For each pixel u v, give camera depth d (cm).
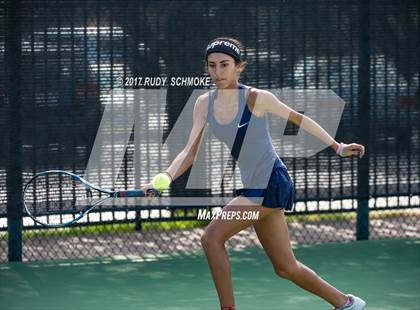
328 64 1894
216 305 1469
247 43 1844
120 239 1952
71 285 1597
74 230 1986
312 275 1209
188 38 1808
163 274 1677
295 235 2003
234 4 1830
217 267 1167
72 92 1766
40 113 1753
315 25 1880
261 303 1470
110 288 1577
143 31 1789
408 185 1973
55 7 1745
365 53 1916
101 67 1775
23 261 1767
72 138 1770
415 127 1969
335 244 1923
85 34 1766
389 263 1762
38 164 1758
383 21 1925
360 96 1920
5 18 1723
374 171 1947
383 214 2194
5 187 1748
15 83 1736
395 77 1944
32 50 1741
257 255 1816
